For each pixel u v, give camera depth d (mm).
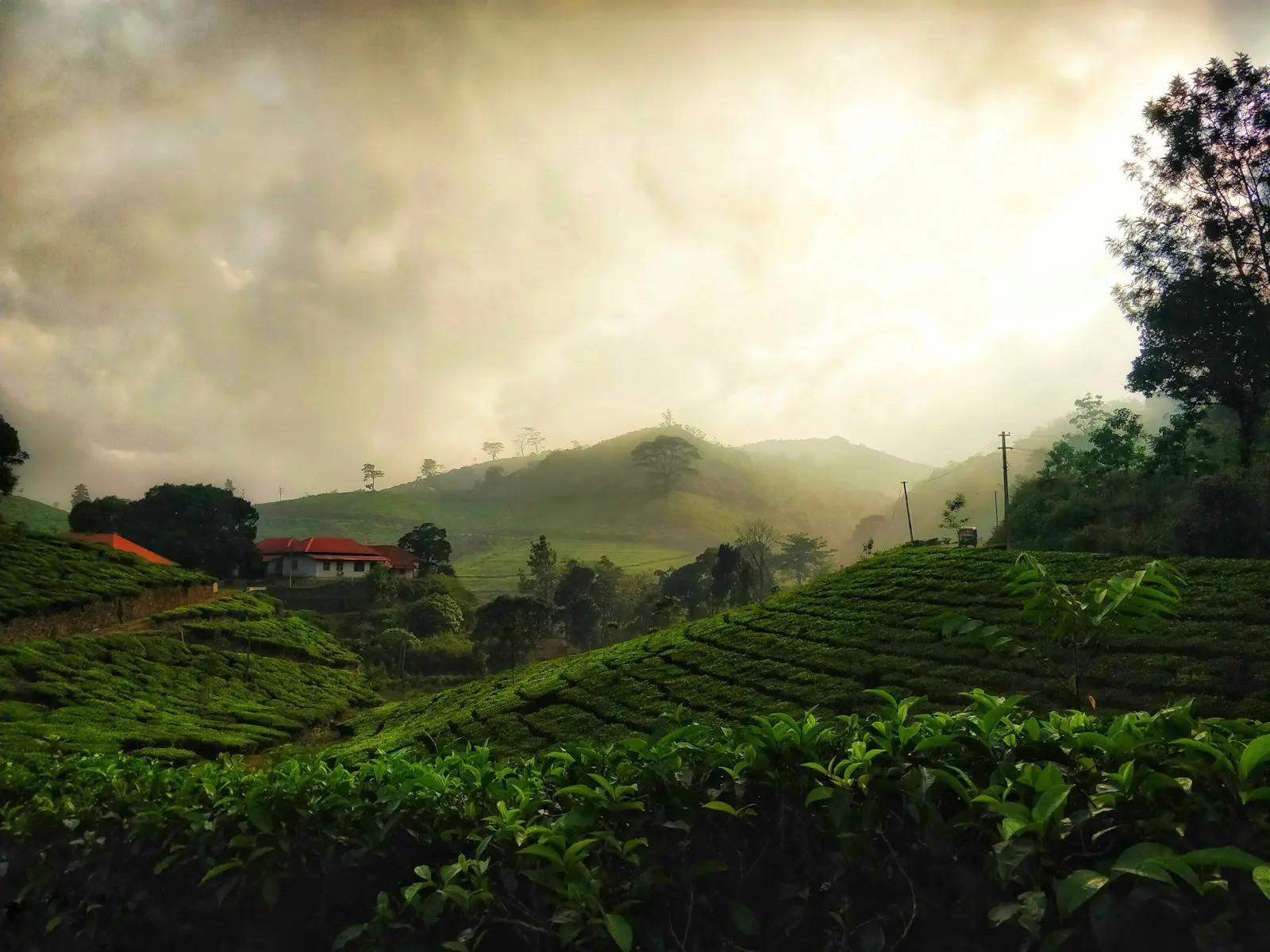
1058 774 3107
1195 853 2615
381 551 113562
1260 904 2748
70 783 6984
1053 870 3014
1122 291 55844
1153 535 50438
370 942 4250
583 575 103812
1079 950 2922
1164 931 2807
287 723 45344
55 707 39375
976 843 3279
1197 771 3086
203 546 95938
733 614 38094
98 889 6012
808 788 3689
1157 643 21719
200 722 41688
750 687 27328
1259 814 2902
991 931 3137
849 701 23484
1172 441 56500
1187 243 53062
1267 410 52031
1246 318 50500
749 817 3818
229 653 56406
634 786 4027
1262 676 19281
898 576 36094
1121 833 3037
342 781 5250
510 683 41500
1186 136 50562
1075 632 4949
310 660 63875
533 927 3861
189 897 5402
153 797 6191
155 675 48500
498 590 159625
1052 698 20422
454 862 4434
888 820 3488
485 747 5656
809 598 36562
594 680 32906
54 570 59625
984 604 29047
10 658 43031
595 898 3600
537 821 4223
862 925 3371
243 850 5078
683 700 27766
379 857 4648
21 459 78062
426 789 4844
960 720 3898
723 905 3740
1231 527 44219
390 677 68750
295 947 4863
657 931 3707
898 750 3703
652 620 89938
